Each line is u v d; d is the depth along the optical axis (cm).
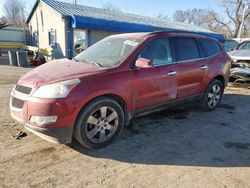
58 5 1973
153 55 457
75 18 1597
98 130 388
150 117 547
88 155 374
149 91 445
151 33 479
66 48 1708
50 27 1970
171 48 495
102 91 376
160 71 459
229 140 448
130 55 425
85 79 368
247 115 595
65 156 369
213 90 608
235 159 380
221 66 610
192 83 534
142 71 430
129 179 320
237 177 333
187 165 358
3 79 1007
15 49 2200
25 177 314
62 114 345
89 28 1648
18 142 405
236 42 2459
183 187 308
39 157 362
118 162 359
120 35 521
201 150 405
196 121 537
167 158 375
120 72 404
